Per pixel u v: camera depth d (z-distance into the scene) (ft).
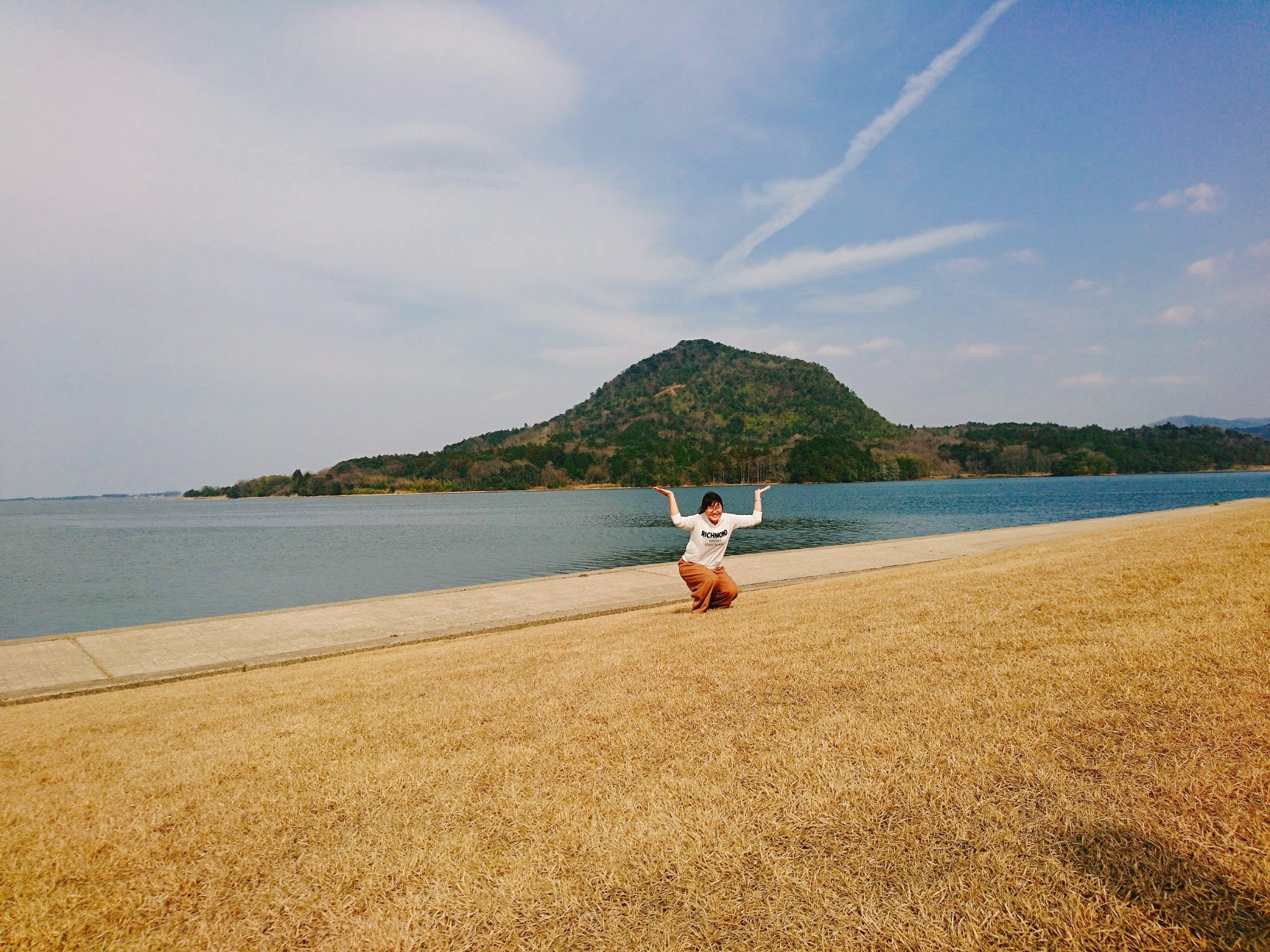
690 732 12.94
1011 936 7.16
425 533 173.37
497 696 16.62
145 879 9.73
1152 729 10.89
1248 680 12.24
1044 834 8.63
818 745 11.71
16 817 12.18
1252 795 8.83
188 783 13.01
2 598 75.51
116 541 180.45
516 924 8.09
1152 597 18.85
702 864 8.82
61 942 8.41
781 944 7.38
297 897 9.01
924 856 8.54
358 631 36.94
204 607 67.92
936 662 15.33
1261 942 6.62
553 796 10.96
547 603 42.45
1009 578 24.99
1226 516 46.70
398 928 8.21
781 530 126.52
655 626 24.45
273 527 231.71
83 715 20.90
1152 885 7.58
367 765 12.97
